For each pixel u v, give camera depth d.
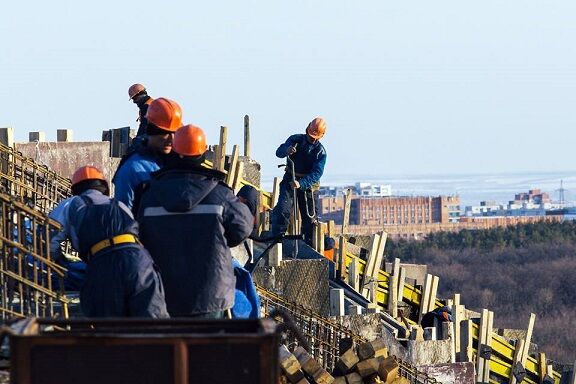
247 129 31.28
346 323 22.00
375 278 29.34
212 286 11.78
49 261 13.30
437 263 156.62
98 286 11.31
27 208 13.27
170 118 13.19
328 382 16.56
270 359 8.77
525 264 152.50
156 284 11.40
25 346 8.63
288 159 26.72
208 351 8.76
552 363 35.97
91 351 8.67
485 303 139.62
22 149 22.59
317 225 27.64
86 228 11.49
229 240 12.02
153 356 8.71
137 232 11.58
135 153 13.35
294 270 24.92
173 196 11.77
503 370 30.39
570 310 133.88
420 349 23.38
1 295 13.41
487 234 162.75
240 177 26.36
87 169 12.40
